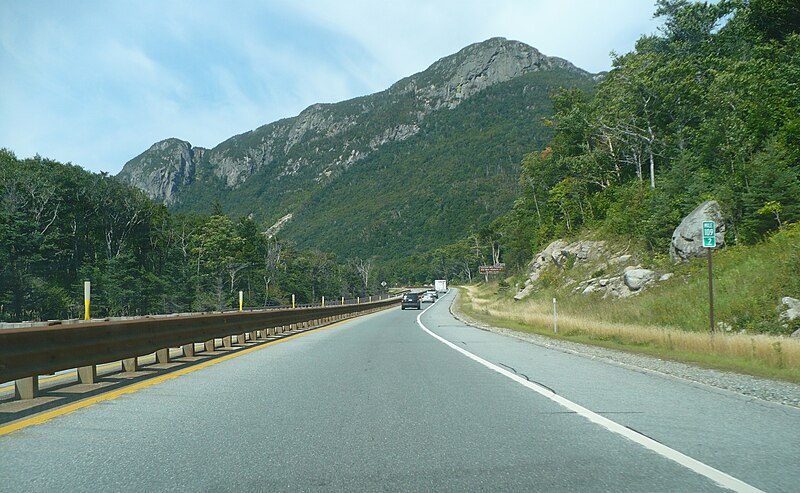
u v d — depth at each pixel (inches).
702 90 1974.7
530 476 197.3
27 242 2524.6
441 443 241.4
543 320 1138.7
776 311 813.9
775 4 1812.3
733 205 1299.2
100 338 386.3
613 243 1849.2
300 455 223.3
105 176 3538.4
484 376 440.5
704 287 1053.8
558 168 2886.3
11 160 3171.8
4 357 294.4
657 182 1850.4
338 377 432.8
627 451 229.3
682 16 2277.3
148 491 182.5
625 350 657.0
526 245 3390.7
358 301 4165.8
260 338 828.6
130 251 3225.9
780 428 268.5
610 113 2214.6
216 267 3686.0
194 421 282.7
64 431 261.6
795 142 1321.4
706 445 237.8
